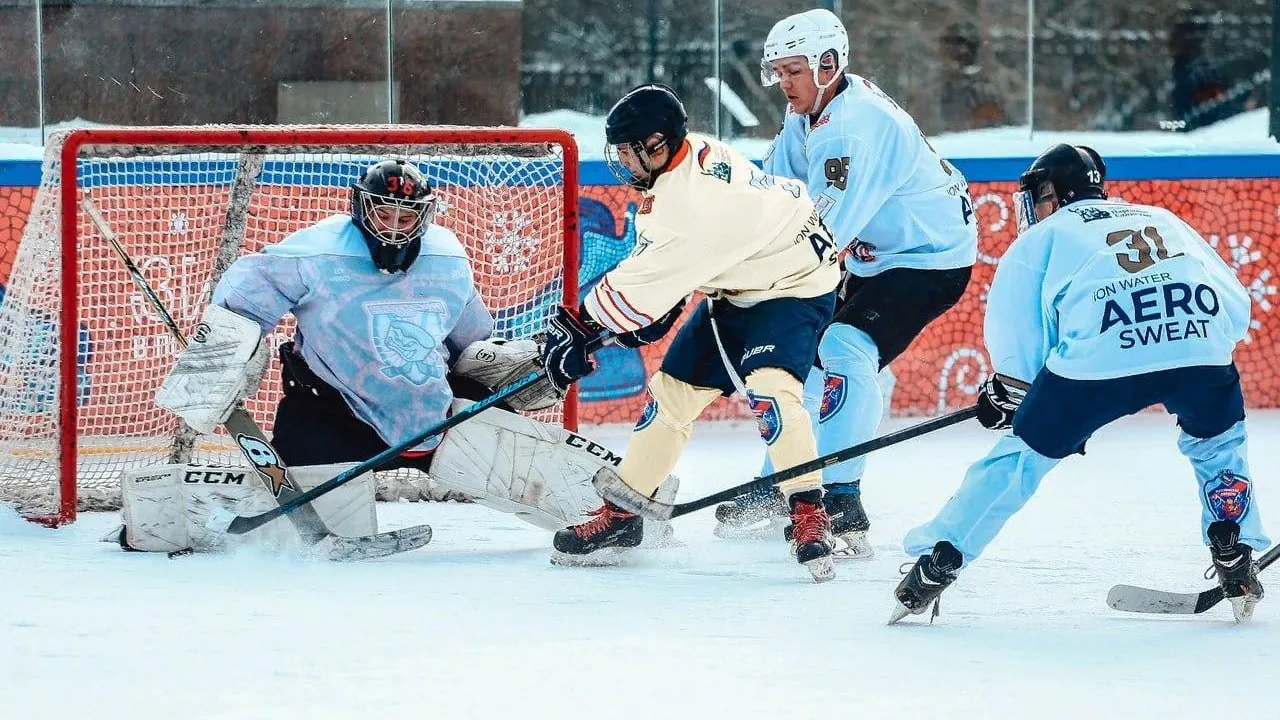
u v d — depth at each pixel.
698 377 14.37
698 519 17.08
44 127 23.92
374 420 15.04
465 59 25.23
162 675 10.15
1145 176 25.67
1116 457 21.64
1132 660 10.88
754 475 20.19
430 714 9.32
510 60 25.39
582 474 15.32
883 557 14.98
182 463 16.31
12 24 23.72
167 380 14.33
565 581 13.53
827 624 11.91
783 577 13.88
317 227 15.16
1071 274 11.80
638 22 25.67
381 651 10.84
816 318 14.12
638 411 24.50
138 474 14.51
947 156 25.45
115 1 24.03
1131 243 11.82
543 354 14.14
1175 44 26.97
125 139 15.97
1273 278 26.05
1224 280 12.09
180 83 24.38
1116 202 12.22
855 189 15.59
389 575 13.69
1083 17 26.84
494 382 15.83
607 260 24.38
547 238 20.70
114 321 20.89
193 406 14.28
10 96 23.80
